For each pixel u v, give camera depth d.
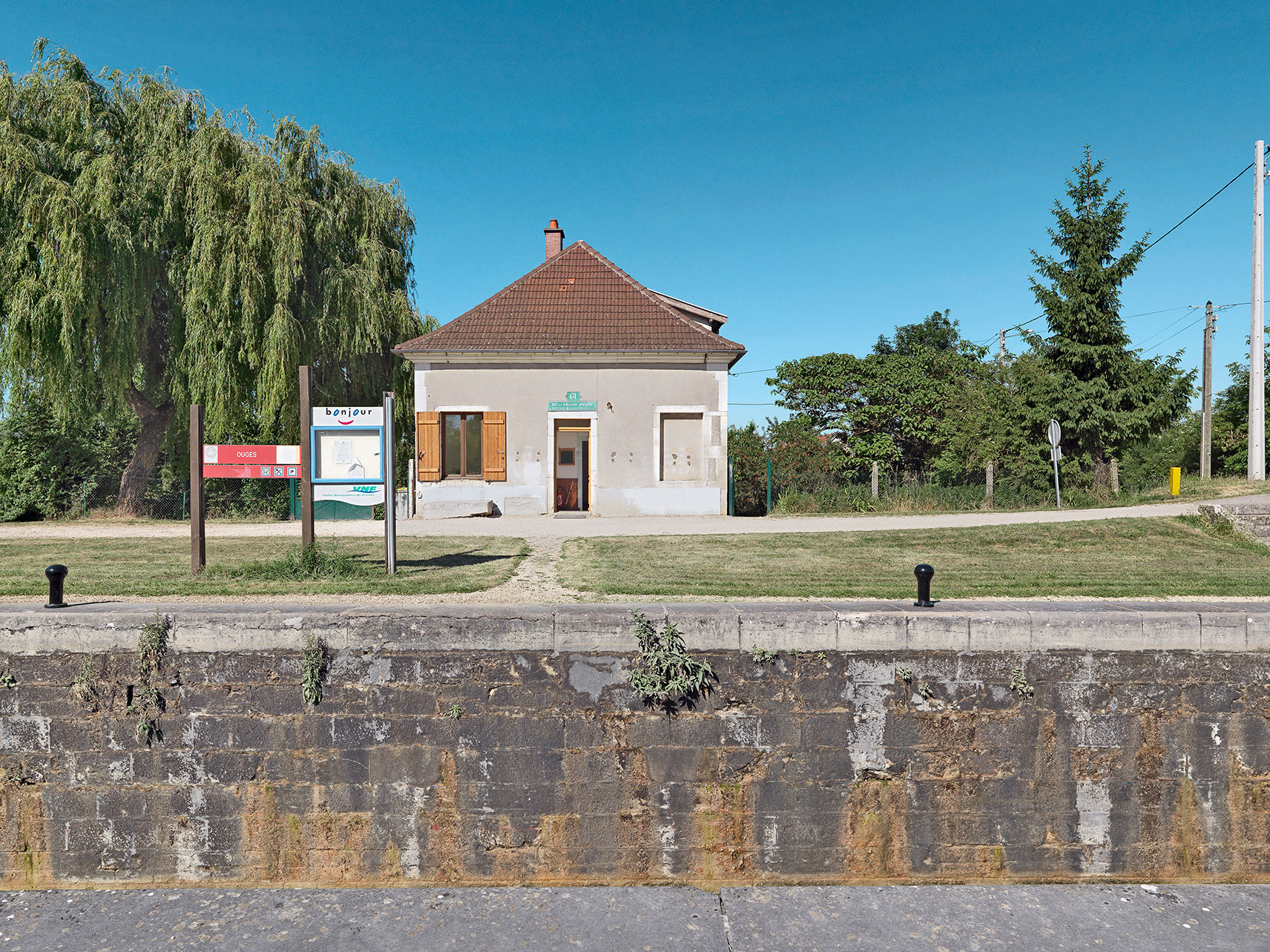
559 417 16.25
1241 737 5.53
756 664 5.51
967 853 5.56
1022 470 18.45
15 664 5.59
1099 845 5.56
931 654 5.52
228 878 5.62
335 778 5.57
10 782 5.61
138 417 17.88
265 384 15.91
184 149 15.91
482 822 5.57
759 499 18.92
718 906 5.32
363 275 17.05
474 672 5.54
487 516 16.00
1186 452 31.48
